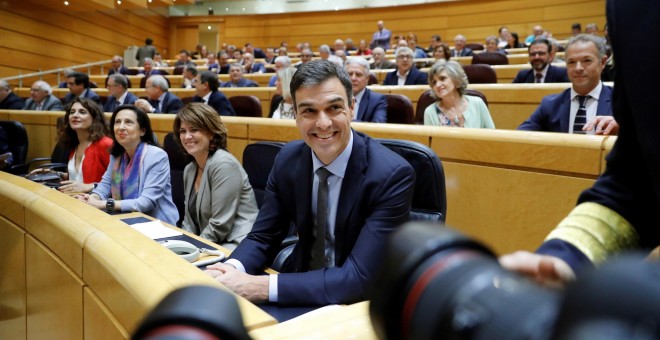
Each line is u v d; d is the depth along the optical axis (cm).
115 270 86
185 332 23
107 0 1095
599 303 15
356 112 328
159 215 230
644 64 45
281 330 59
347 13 1330
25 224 140
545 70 419
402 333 25
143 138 238
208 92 432
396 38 1220
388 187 126
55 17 1087
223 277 114
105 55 1243
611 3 50
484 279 23
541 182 180
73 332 112
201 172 211
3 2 967
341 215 129
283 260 148
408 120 328
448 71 277
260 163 211
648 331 13
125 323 82
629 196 52
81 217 116
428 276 25
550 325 17
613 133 174
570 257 47
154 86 463
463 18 1189
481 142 196
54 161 395
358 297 116
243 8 1442
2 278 162
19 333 152
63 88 802
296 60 957
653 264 17
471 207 202
